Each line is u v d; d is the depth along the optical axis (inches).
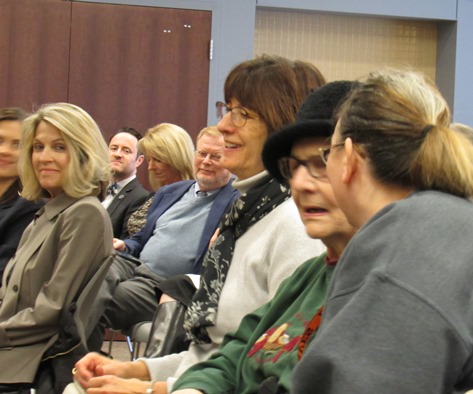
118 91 232.2
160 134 171.2
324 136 58.6
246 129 80.4
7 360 96.9
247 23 236.2
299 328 60.4
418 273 39.4
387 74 48.9
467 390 39.9
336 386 38.8
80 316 99.3
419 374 37.6
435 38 257.9
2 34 225.8
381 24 253.8
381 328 38.8
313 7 241.8
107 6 230.7
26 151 109.2
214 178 137.4
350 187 47.2
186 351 85.2
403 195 45.8
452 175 43.8
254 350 63.1
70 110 105.9
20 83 227.0
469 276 39.5
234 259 80.6
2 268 116.7
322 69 251.1
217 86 235.9
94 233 100.8
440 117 46.3
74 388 79.4
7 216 118.9
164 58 234.1
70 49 229.3
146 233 146.2
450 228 41.0
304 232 72.9
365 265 41.8
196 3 234.2
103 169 107.0
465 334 38.3
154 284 128.8
